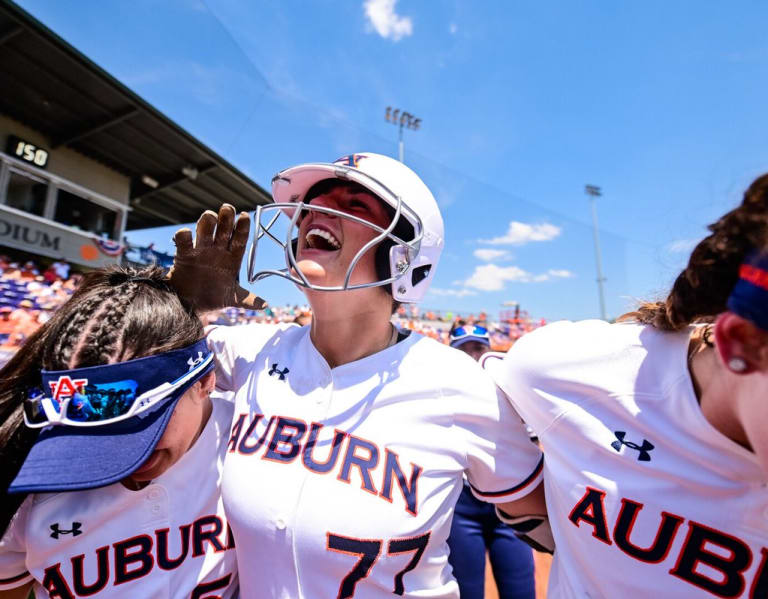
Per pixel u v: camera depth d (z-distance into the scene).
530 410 0.83
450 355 0.92
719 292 0.55
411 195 0.94
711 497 0.64
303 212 1.05
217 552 0.85
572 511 0.75
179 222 13.98
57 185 9.59
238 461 0.82
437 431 0.81
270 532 0.74
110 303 0.76
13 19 6.10
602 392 0.73
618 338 0.76
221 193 11.92
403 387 0.83
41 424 0.67
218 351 1.10
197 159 10.31
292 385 0.89
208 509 0.86
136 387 0.70
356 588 0.72
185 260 0.94
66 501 0.76
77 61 7.05
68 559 0.75
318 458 0.78
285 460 0.79
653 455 0.68
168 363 0.74
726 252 0.52
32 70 7.25
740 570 0.62
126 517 0.78
